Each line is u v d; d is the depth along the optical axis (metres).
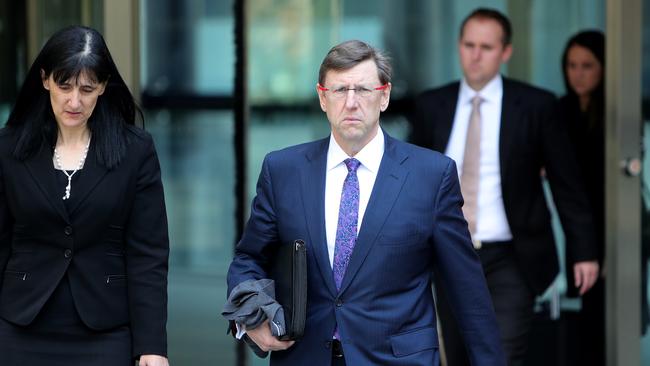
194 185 33.44
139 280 10.48
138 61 15.32
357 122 9.83
